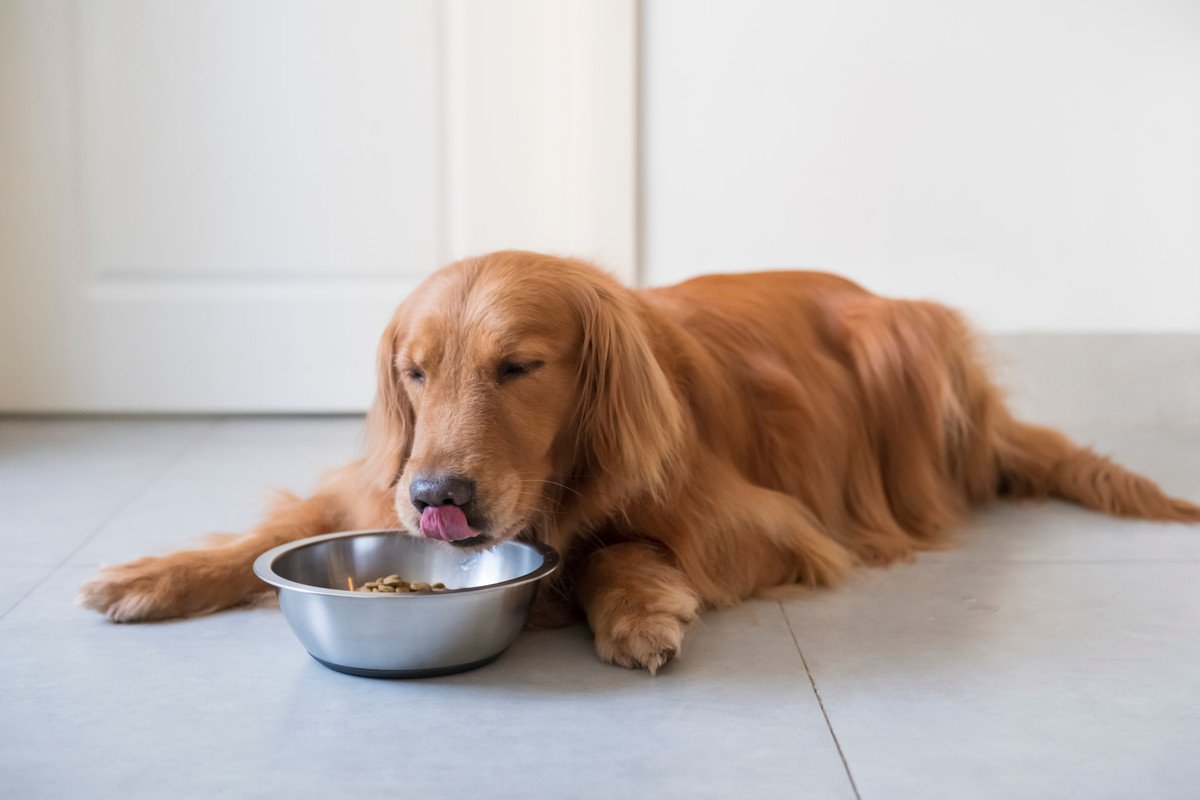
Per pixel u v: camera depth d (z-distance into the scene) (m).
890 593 1.44
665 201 2.27
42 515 1.69
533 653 1.28
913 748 1.11
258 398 2.30
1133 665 1.25
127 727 1.14
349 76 2.23
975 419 1.73
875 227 2.26
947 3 2.19
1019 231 2.24
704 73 2.23
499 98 2.24
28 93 2.19
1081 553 1.56
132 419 2.29
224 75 2.21
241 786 1.06
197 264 2.26
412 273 2.29
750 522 1.43
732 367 1.53
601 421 1.34
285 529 1.44
